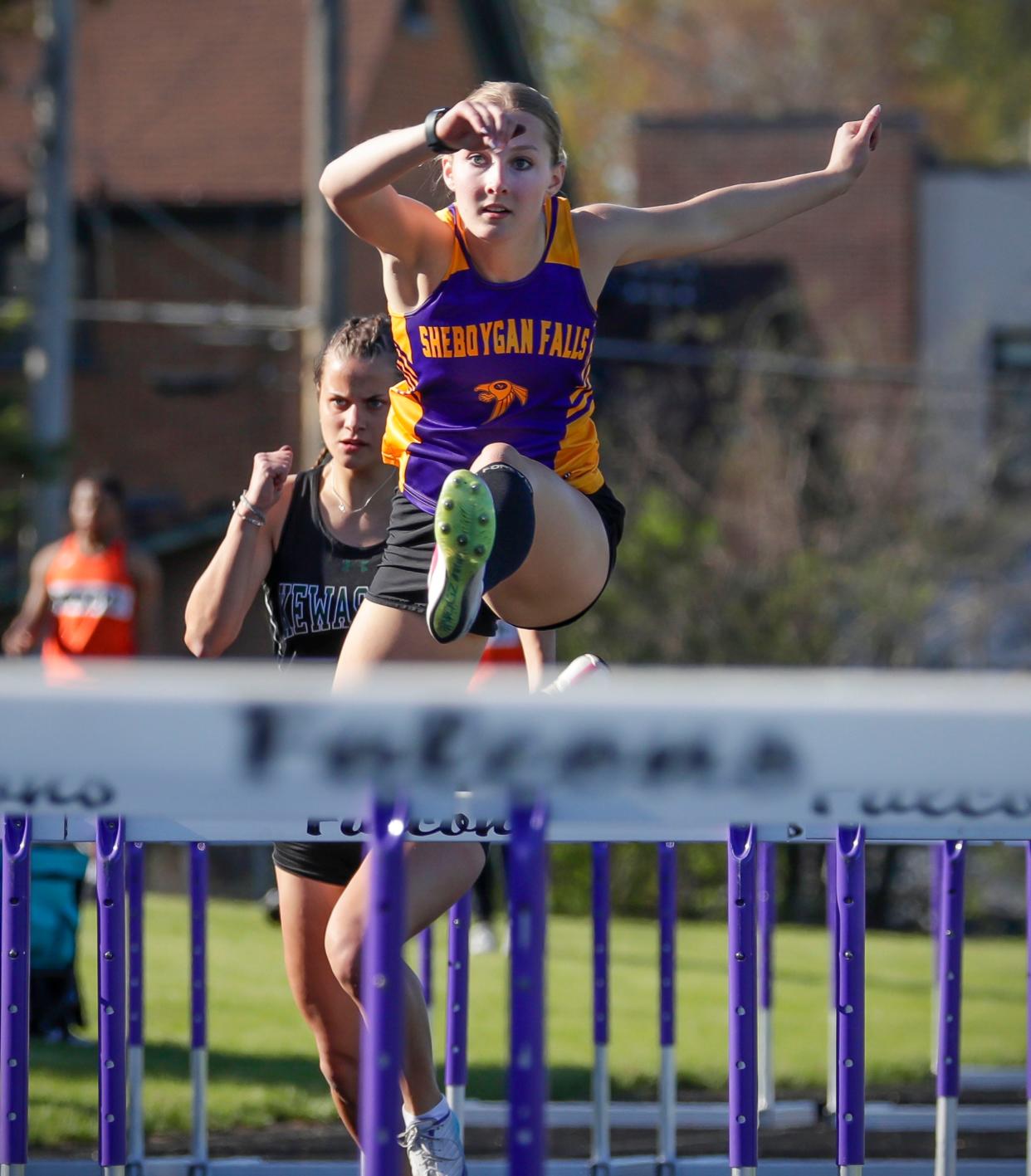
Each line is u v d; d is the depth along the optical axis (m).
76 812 6.20
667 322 79.44
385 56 78.75
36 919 23.36
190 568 78.75
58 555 31.70
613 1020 26.86
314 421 50.81
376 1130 6.68
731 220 12.46
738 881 11.44
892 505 69.19
